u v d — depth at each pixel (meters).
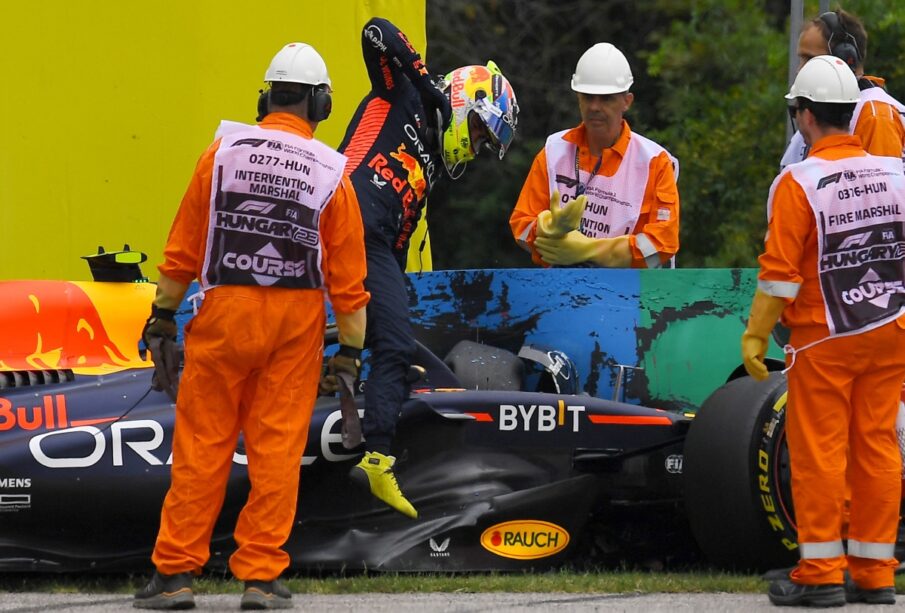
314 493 22.50
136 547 21.80
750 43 63.84
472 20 79.31
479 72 23.89
